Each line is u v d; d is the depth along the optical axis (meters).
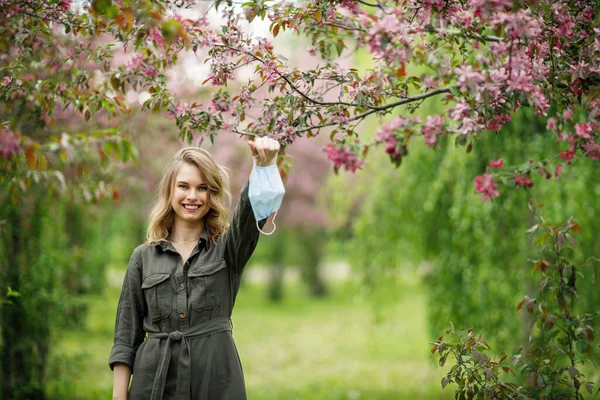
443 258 5.68
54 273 5.17
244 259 2.42
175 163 2.47
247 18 2.35
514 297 5.15
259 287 21.33
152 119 5.34
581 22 2.41
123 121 4.82
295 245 18.45
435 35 2.42
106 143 1.78
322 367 9.13
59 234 5.66
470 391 2.59
